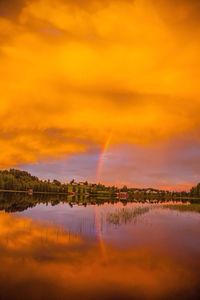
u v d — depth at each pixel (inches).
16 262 935.0
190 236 1493.6
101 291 711.1
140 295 687.7
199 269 893.2
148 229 1726.1
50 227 1706.4
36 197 7076.8
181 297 681.6
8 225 1752.0
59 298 664.4
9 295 673.0
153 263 952.3
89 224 1884.8
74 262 950.4
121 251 1111.6
